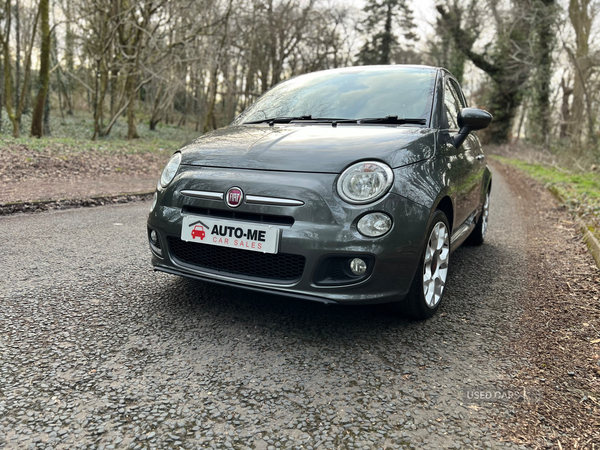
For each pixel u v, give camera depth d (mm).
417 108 2998
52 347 2141
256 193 2266
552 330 2602
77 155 10055
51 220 4922
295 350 2244
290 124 2994
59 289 2881
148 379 1922
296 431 1641
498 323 2693
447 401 1869
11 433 1545
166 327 2426
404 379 2025
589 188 9047
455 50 29000
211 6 18203
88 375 1927
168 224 2496
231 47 21953
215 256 2441
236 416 1707
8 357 2025
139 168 10219
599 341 2449
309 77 3748
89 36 20156
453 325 2641
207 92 30141
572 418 1771
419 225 2289
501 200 8398
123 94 21391
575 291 3287
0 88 22578
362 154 2305
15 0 21422
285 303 2842
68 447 1497
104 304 2686
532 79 21938
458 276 3631
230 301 2830
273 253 2227
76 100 41969
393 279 2258
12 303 2609
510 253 4473
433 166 2514
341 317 2674
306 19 26469
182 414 1702
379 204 2186
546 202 8219
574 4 17141
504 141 28734
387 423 1709
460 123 3014
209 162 2496
